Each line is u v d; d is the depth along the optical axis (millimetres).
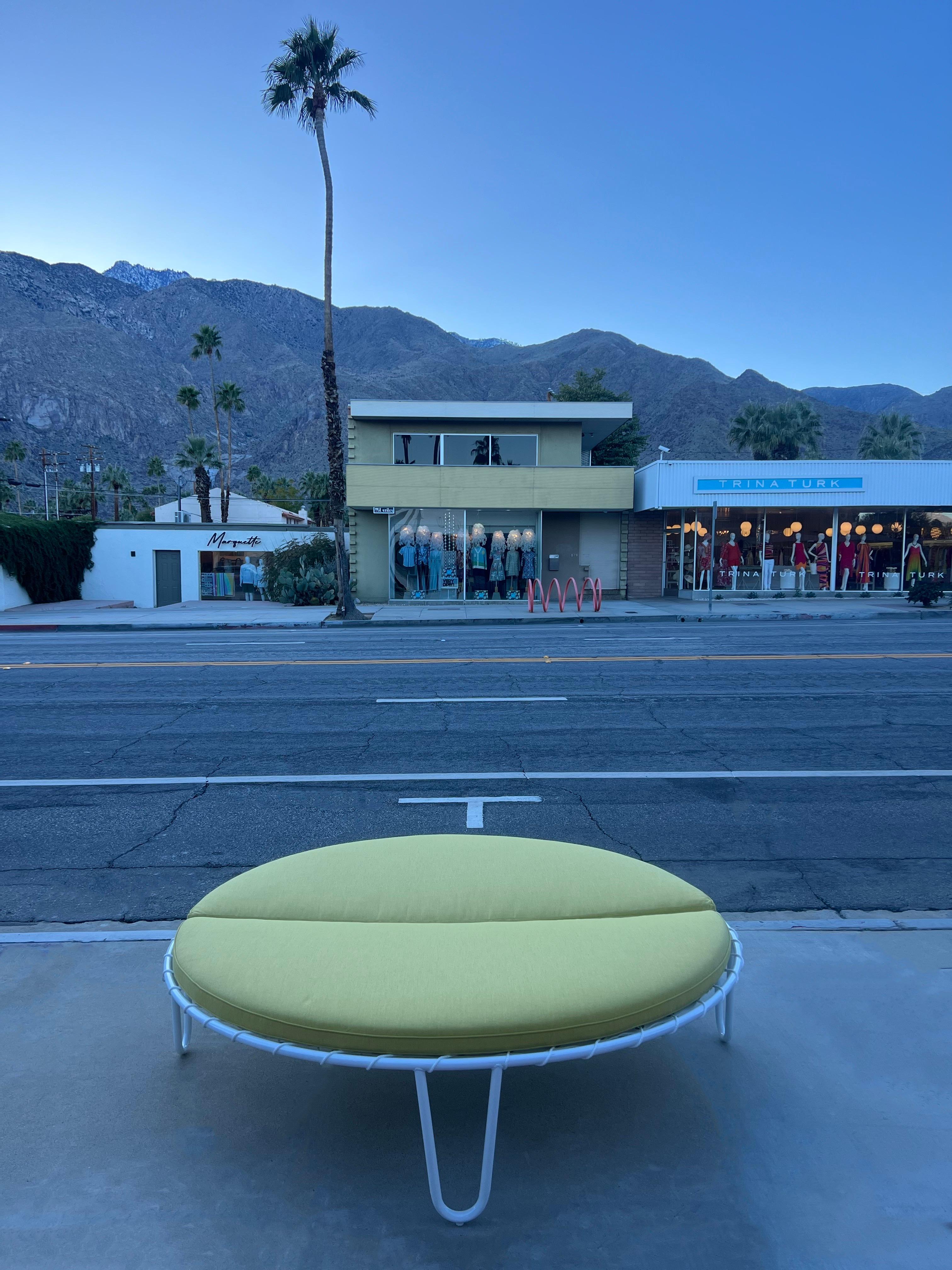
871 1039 2947
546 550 30109
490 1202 2191
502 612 25344
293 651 16328
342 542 23688
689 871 4801
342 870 2982
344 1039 2182
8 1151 2391
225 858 5090
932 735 8188
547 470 28141
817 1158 2357
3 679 12820
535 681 11875
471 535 28672
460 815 5824
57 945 3734
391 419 28531
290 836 5457
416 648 16500
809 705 9852
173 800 6281
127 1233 2094
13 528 29594
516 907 2727
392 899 2766
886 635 17828
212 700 10703
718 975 2594
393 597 28531
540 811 5891
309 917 2709
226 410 65438
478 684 11703
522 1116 2557
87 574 33906
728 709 9641
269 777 6914
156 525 33875
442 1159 2367
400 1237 2082
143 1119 2537
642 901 2828
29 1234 2090
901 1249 2049
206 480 59625
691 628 20281
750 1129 2482
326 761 7457
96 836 5504
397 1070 2652
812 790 6363
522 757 7523
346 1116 2562
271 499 92375
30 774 7113
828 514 28562
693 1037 2984
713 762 7258
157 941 3773
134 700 10797
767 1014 3119
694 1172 2305
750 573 29094
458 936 2531
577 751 7727
